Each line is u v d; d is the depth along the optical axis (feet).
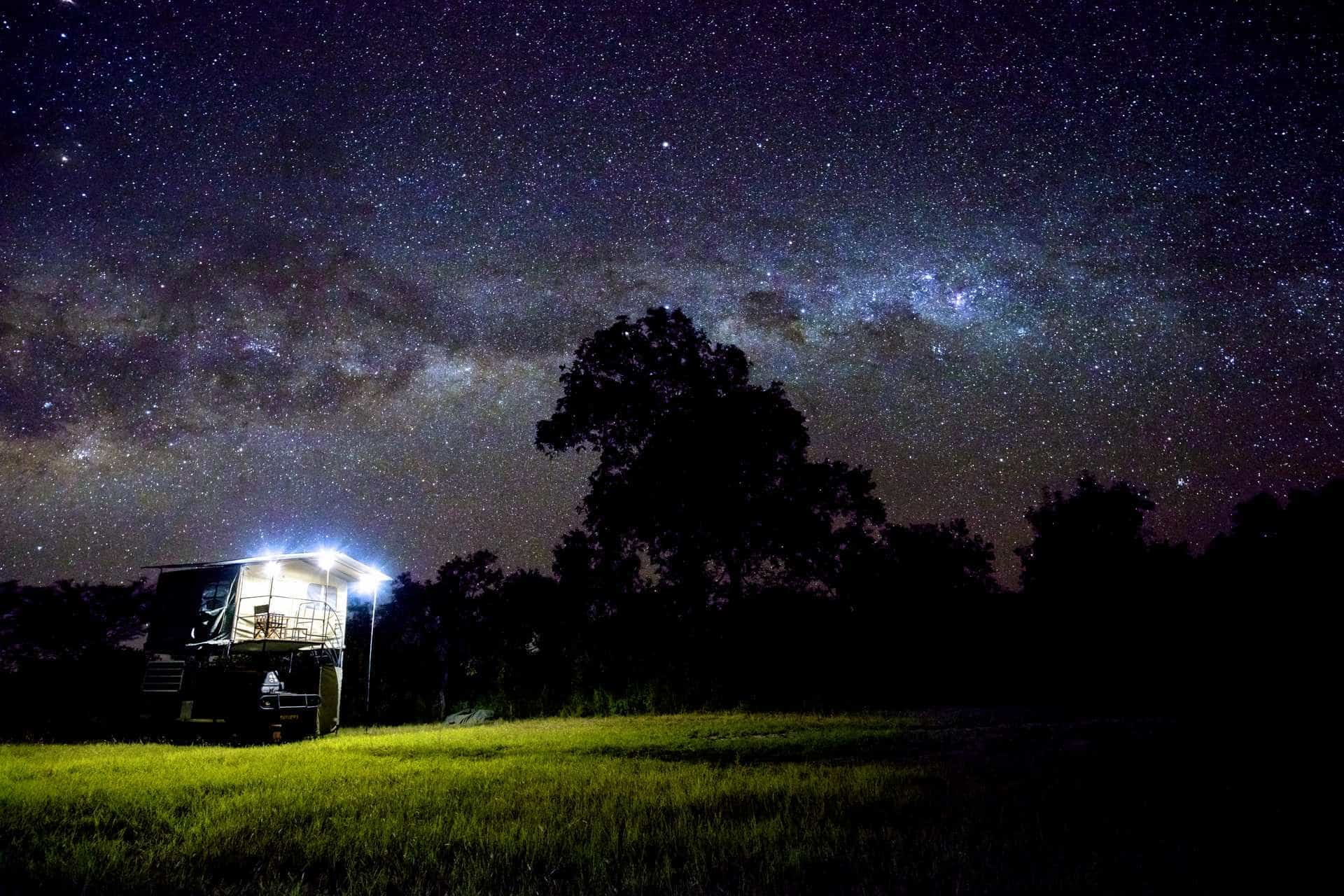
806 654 100.73
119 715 81.20
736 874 17.16
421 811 24.86
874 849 18.71
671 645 107.55
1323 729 35.17
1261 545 68.23
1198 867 16.37
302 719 75.00
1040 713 64.34
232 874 18.20
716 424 113.09
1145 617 78.89
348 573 94.53
